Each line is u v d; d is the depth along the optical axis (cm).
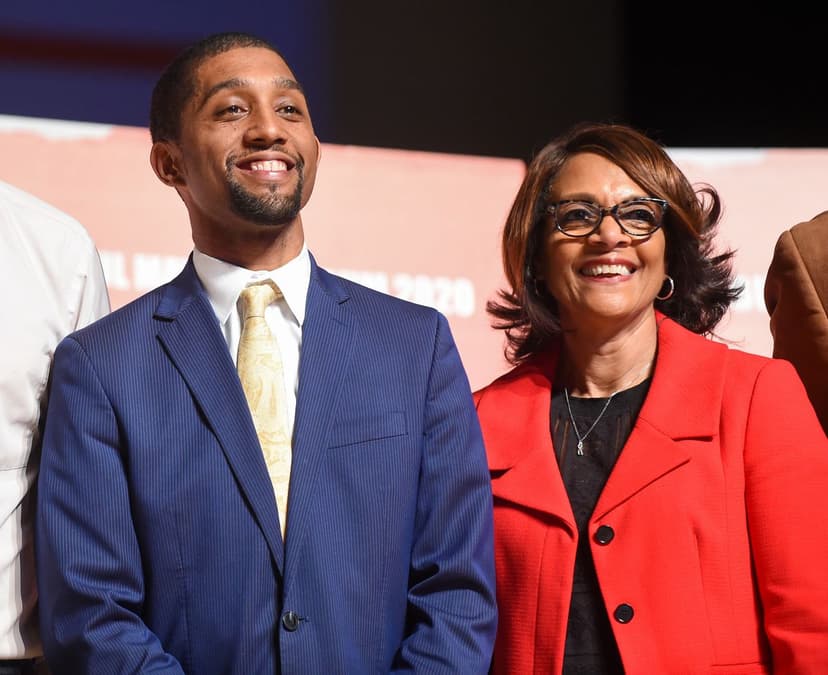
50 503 507
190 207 548
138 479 501
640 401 577
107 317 536
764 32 1038
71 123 897
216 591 490
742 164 1019
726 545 531
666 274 607
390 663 505
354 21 978
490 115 1006
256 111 528
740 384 561
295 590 489
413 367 536
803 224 606
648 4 1041
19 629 536
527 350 625
